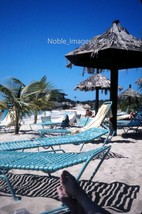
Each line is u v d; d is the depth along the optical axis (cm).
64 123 1088
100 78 1608
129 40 834
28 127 1379
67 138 502
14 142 465
